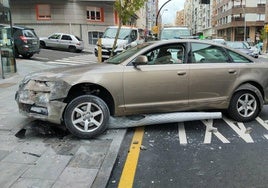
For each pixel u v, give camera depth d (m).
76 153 5.04
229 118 7.08
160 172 4.55
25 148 5.23
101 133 5.83
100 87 5.88
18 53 20.58
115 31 20.55
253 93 6.74
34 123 6.34
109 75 5.78
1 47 12.43
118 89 5.82
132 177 4.40
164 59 6.22
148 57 6.14
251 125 6.65
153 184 4.20
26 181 4.11
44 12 35.47
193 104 6.33
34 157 4.87
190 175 4.45
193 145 5.58
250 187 4.11
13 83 11.41
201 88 6.31
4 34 12.66
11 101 8.44
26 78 6.00
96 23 37.09
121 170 4.63
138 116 6.29
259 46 52.94
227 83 6.48
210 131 6.26
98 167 4.54
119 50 19.22
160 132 6.26
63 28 35.66
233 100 6.66
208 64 6.40
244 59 6.77
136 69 5.94
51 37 31.61
